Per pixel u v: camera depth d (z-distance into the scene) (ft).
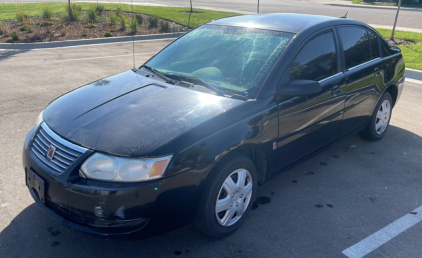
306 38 12.64
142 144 9.10
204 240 10.68
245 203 11.12
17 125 18.35
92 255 9.97
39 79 26.84
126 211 8.86
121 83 12.47
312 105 12.42
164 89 11.62
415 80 28.37
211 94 11.16
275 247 10.48
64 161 9.36
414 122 20.12
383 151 16.75
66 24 49.39
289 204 12.59
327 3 101.76
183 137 9.35
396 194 13.39
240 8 75.82
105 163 8.91
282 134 11.63
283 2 97.04
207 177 9.63
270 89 11.26
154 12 59.57
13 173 13.88
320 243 10.71
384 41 17.13
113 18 50.42
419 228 11.53
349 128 15.06
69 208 9.18
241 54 12.51
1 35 43.14
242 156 10.50
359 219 11.89
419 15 74.43
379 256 10.28
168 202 9.16
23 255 9.87
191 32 15.01
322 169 15.07
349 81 14.01
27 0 79.56
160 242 10.53
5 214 11.49
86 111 10.62
